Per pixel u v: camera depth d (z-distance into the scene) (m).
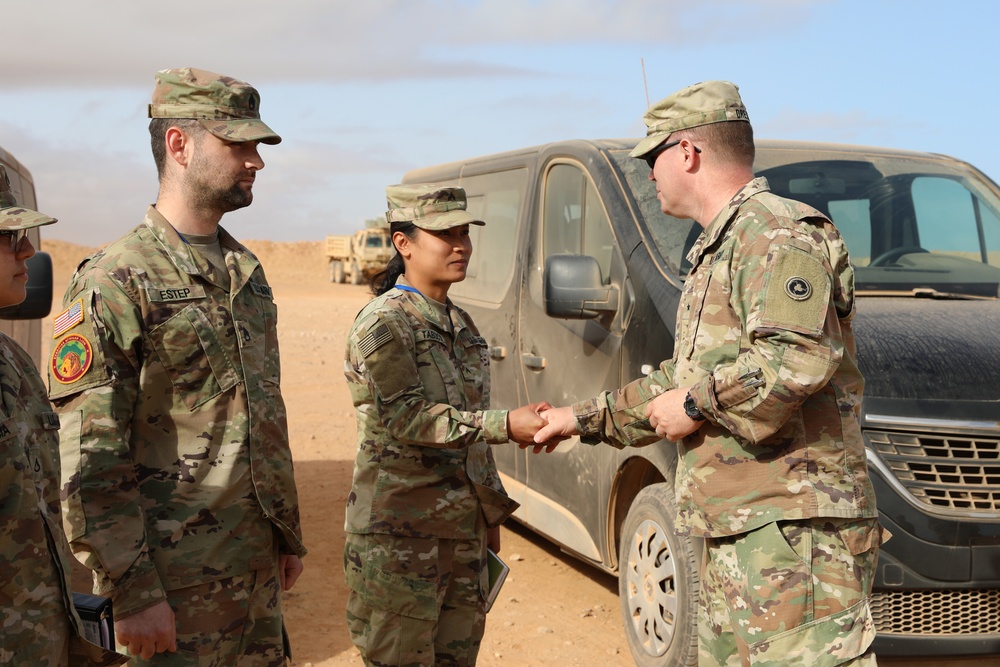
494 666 4.49
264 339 2.89
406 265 3.26
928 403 3.78
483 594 3.18
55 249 76.69
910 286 4.76
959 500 3.72
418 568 3.05
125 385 2.59
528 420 3.03
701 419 2.70
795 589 2.59
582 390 4.95
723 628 2.81
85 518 2.47
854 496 2.65
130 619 2.50
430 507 3.06
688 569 4.04
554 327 5.28
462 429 2.98
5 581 2.09
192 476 2.68
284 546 2.96
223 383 2.73
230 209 2.83
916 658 3.72
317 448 9.34
